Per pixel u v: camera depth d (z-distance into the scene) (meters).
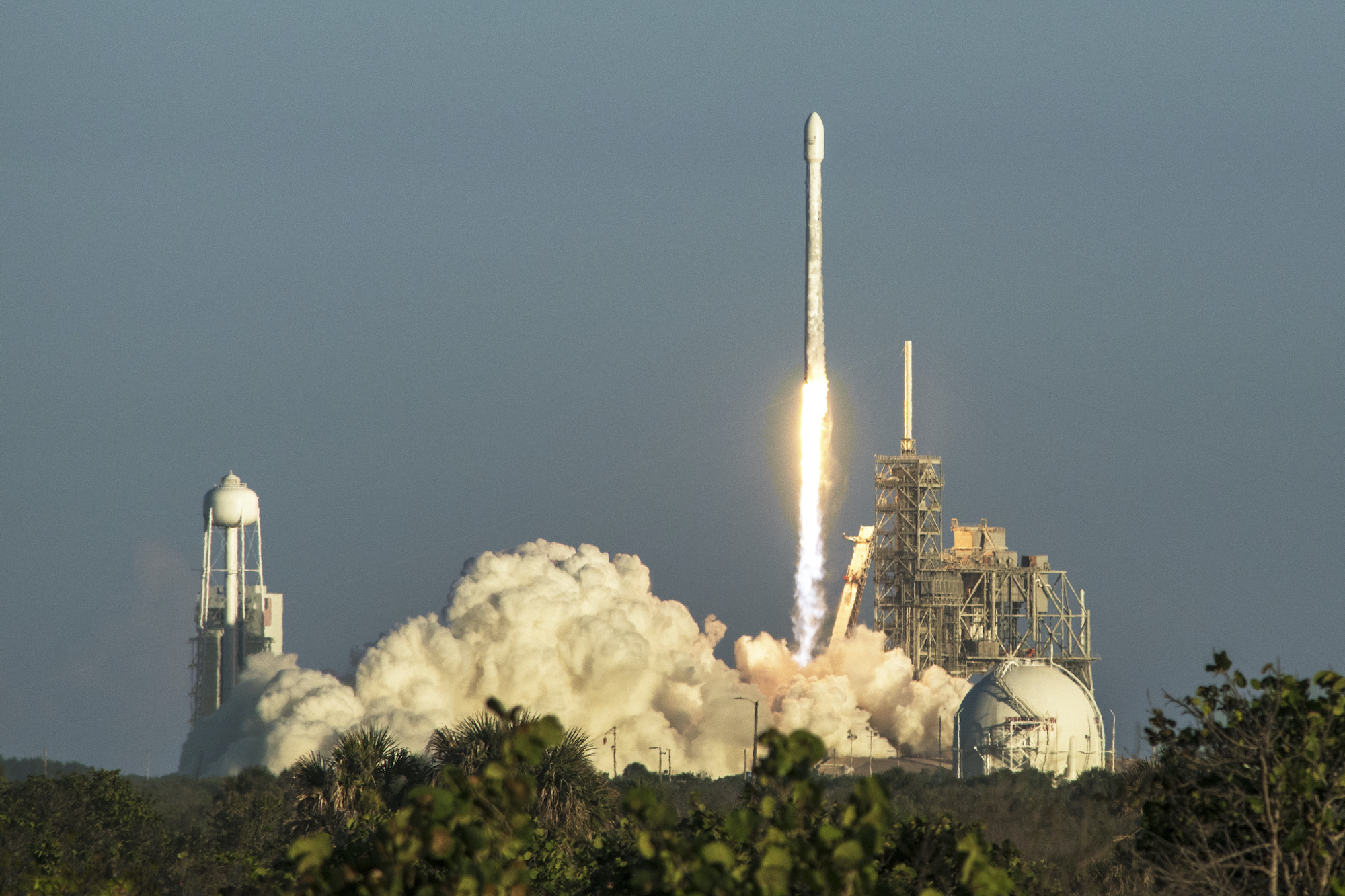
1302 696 90.00
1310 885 84.62
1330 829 85.94
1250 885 88.25
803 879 59.59
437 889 62.16
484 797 63.72
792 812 62.12
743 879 80.81
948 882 107.62
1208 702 95.31
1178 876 88.88
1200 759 95.44
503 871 62.12
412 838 63.56
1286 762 85.88
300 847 65.50
